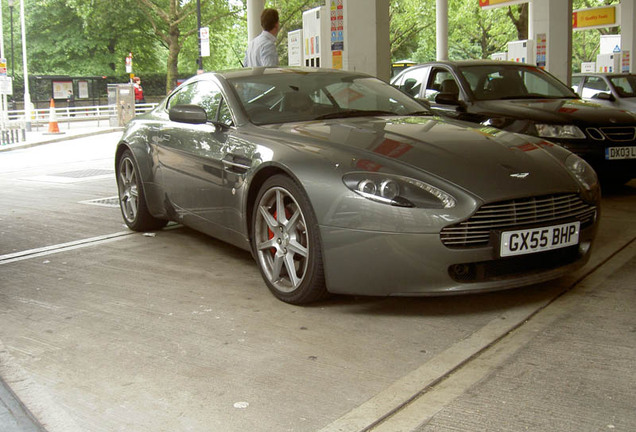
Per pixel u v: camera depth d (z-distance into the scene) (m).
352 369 2.97
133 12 41.75
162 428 2.50
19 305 3.99
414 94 8.25
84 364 3.10
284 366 3.02
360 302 3.85
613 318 3.49
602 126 6.69
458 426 2.44
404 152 3.67
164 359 3.14
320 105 4.67
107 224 6.38
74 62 46.28
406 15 41.75
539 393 2.68
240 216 4.23
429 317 3.58
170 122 5.34
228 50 53.34
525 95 7.68
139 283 4.38
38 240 5.75
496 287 3.46
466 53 60.16
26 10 45.59
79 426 2.53
